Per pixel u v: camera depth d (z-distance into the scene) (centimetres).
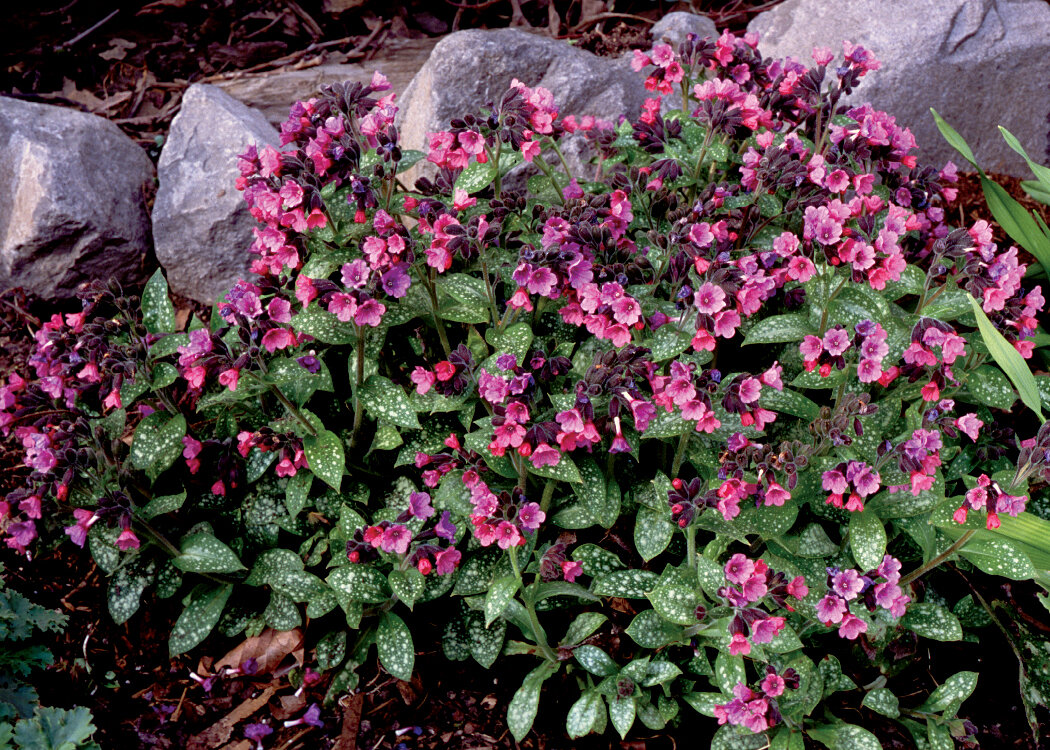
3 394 84
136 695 86
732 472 78
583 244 80
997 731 84
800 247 81
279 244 81
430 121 101
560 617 86
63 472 83
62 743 74
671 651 83
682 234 81
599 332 79
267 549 87
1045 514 85
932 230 89
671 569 80
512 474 81
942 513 79
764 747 79
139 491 86
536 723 84
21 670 80
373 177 84
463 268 87
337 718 85
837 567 78
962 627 86
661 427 80
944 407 78
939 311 83
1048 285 97
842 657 84
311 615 84
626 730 79
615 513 82
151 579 86
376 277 79
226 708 85
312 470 83
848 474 76
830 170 84
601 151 93
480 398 83
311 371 83
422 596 83
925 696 84
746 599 76
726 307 79
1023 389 77
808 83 87
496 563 84
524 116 83
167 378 84
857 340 80
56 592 89
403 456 85
